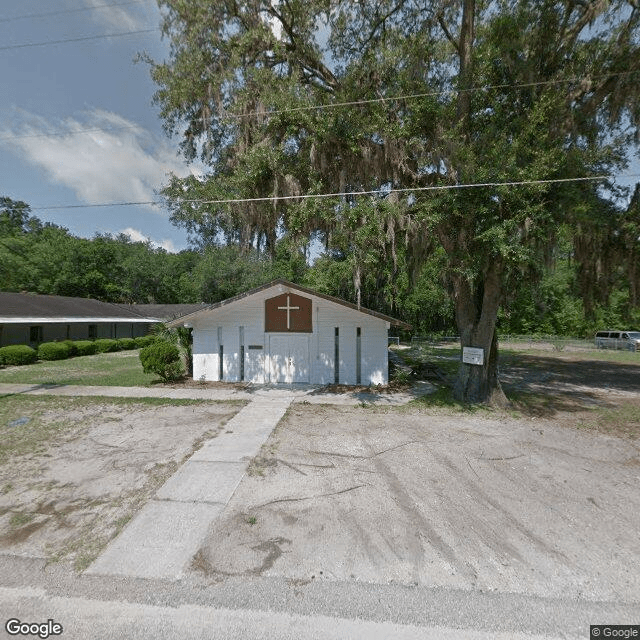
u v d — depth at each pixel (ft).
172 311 116.88
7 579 9.68
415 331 124.88
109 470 16.88
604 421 26.76
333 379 39.40
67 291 134.72
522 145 24.62
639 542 11.59
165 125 32.35
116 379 42.73
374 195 28.86
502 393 31.96
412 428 24.11
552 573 10.04
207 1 27.37
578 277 40.04
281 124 28.27
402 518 12.87
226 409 28.76
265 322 40.11
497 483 15.90
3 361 57.16
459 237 27.58
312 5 29.45
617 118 29.96
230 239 37.14
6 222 128.88
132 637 7.93
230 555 10.68
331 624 8.27
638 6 27.32
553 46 29.60
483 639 7.89
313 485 15.42
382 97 29.63
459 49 30.86
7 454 18.94
